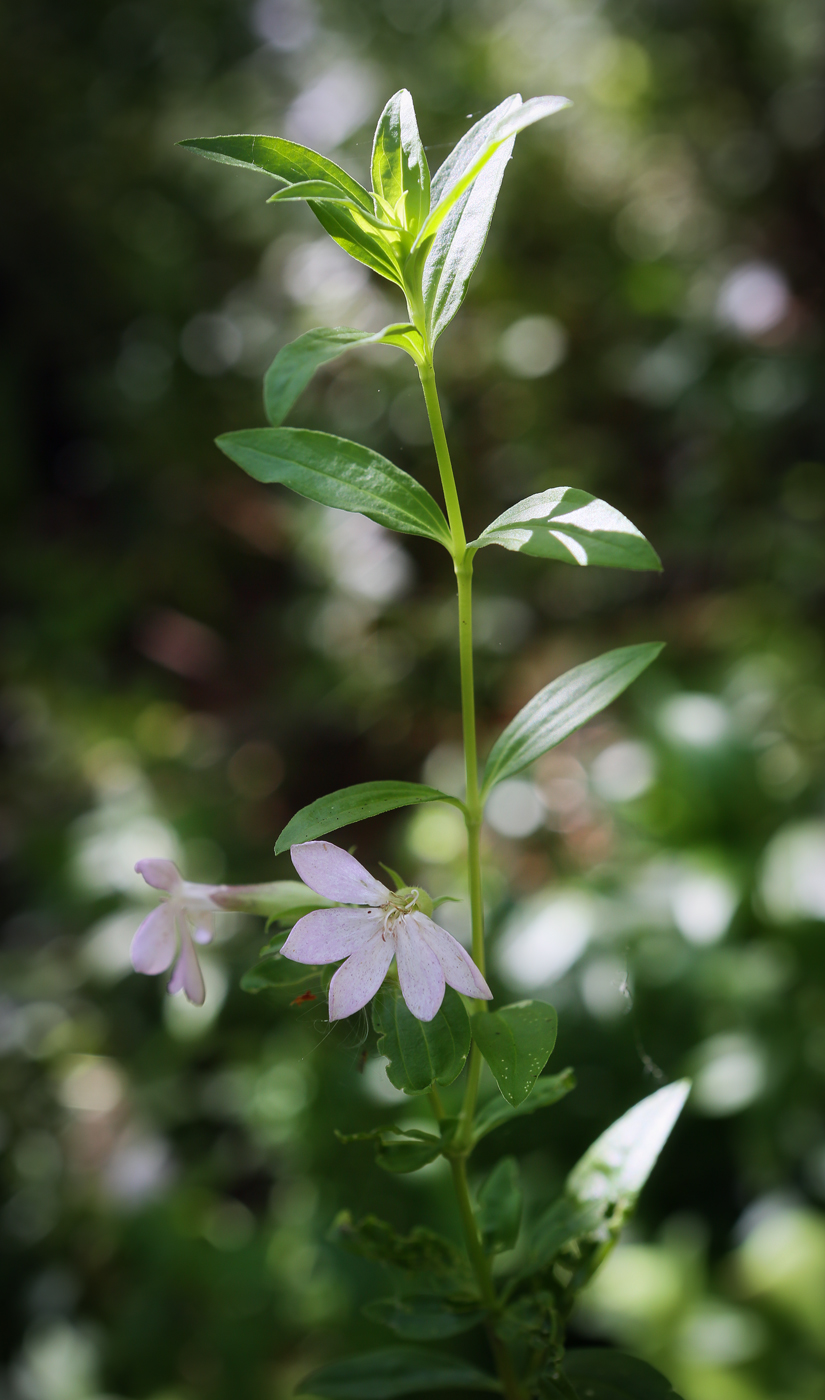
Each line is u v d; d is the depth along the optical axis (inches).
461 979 13.3
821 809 33.9
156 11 64.6
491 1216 15.4
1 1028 38.0
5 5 64.6
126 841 41.9
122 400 64.0
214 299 65.2
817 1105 28.7
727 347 49.9
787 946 30.9
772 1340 25.2
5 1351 31.3
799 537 46.5
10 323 68.0
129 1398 29.0
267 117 61.5
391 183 14.4
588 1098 29.0
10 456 65.3
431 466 49.4
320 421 50.1
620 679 14.4
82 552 62.4
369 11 54.6
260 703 54.2
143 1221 31.4
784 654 43.2
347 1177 28.6
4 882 46.8
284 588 61.3
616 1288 27.0
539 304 51.1
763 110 53.4
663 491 51.5
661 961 30.8
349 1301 27.7
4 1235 33.2
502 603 47.9
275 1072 32.4
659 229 56.1
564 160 52.9
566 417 51.7
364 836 46.0
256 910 14.9
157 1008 38.5
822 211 53.1
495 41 52.4
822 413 47.4
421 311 14.4
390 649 48.4
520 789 40.3
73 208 66.6
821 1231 26.7
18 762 53.4
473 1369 15.4
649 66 53.6
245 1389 28.4
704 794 34.2
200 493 62.1
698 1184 30.0
